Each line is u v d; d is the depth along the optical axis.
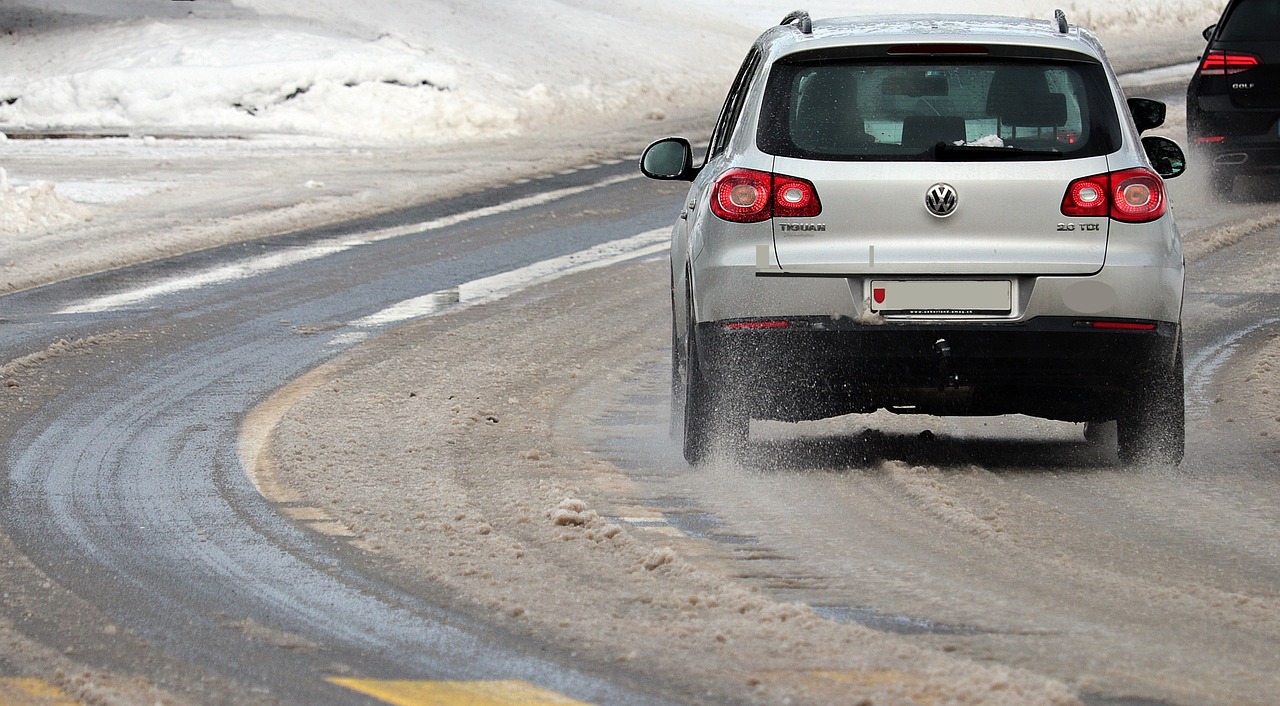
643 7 121.50
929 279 21.75
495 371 31.77
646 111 92.44
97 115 86.56
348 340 35.34
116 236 52.12
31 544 19.61
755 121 22.61
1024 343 21.58
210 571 18.28
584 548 19.02
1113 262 21.75
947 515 20.41
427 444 25.23
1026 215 21.80
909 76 22.34
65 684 14.32
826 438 25.77
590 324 37.22
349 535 19.88
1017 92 22.20
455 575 17.91
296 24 100.44
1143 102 36.28
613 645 15.23
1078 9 129.62
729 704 13.51
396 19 102.75
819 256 21.84
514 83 92.31
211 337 36.00
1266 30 53.41
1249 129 53.50
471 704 13.69
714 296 22.30
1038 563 18.14
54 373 31.97
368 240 51.16
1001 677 13.68
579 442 25.61
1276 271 42.47
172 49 92.69
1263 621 15.79
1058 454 24.42
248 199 60.25
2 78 92.25
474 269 45.69
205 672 14.68
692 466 23.44
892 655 14.68
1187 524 19.94
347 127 85.06
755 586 17.36
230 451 25.08
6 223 53.66
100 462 24.41
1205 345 33.34
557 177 65.31
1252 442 24.95
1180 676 14.09
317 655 15.16
